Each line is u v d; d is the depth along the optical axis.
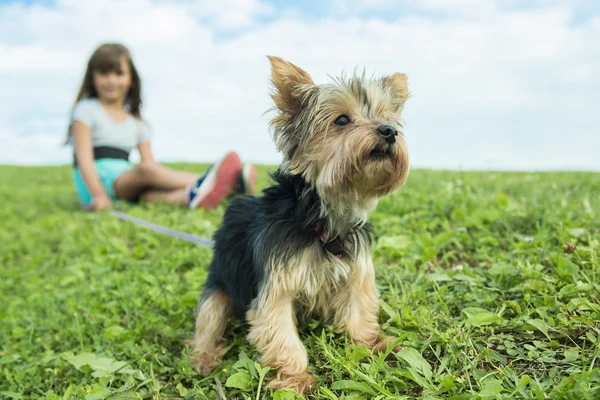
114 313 1.08
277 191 0.81
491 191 1.65
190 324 0.99
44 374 0.91
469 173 2.32
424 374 0.64
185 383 0.80
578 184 1.76
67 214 2.10
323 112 0.79
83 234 1.73
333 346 0.76
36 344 1.03
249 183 1.89
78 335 1.00
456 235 1.17
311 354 0.78
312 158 0.78
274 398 0.64
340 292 0.81
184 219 1.78
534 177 2.08
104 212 1.97
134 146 2.34
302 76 0.82
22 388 0.87
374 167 0.77
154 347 0.89
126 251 1.47
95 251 1.49
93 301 1.14
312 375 0.72
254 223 0.82
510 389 0.60
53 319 1.10
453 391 0.61
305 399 0.65
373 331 0.79
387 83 0.88
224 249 0.87
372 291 0.81
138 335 0.94
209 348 0.86
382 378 0.67
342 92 0.80
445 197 1.51
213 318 0.88
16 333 1.07
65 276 1.38
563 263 0.87
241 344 0.87
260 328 0.75
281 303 0.75
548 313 0.77
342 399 0.62
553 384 0.59
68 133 2.27
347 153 0.76
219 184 1.86
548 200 1.43
